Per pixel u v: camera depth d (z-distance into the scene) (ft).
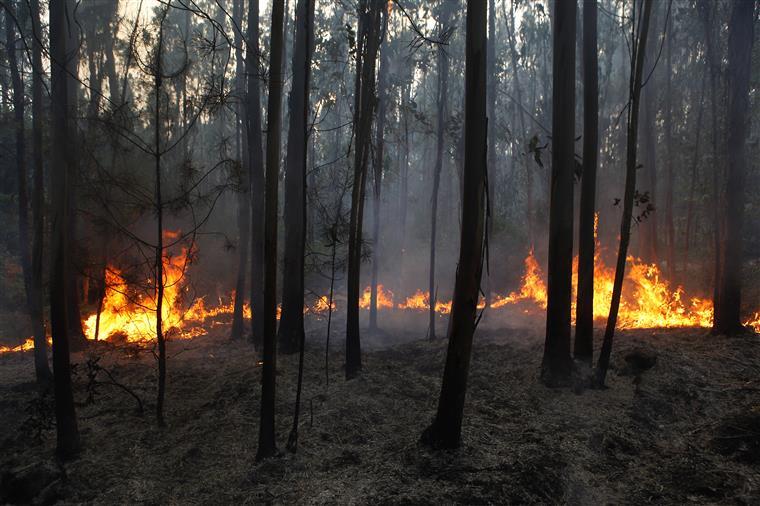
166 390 26.40
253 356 33.30
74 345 37.73
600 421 20.01
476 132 16.48
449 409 17.38
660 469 16.97
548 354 23.89
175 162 44.88
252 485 16.46
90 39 43.62
